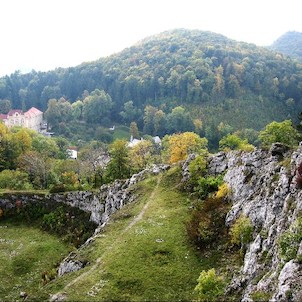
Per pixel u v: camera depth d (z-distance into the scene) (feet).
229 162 218.38
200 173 227.81
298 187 133.59
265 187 155.22
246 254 134.92
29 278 211.61
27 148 411.54
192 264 151.94
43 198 294.87
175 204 212.02
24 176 340.59
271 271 111.55
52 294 138.51
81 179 355.15
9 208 293.43
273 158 174.81
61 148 591.37
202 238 161.99
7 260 229.45
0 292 197.36
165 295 135.23
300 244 105.70
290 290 94.38
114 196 260.01
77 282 143.23
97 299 132.67
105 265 153.69
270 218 137.49
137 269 149.79
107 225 198.59
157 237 173.06
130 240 172.24
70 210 284.61
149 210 207.82
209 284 121.29
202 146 350.84
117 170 321.11
